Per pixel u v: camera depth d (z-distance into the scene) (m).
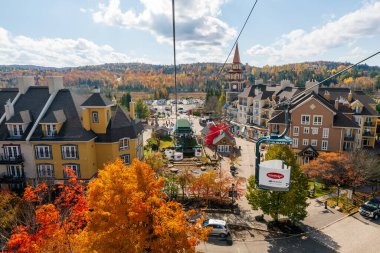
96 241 14.02
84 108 37.44
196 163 56.06
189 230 16.03
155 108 152.75
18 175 38.00
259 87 90.44
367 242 28.58
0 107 41.28
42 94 41.59
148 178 16.52
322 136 49.94
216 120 100.81
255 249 27.61
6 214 23.05
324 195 39.84
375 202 34.56
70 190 22.39
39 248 14.96
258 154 13.54
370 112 54.53
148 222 15.27
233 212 34.75
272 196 30.03
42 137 37.00
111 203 14.61
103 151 39.62
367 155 42.44
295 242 28.83
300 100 52.94
